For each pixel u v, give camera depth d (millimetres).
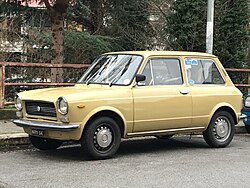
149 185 6828
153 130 8953
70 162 8312
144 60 8945
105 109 8305
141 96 8719
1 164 8141
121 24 22562
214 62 9922
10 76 12688
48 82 12523
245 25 18969
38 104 8500
